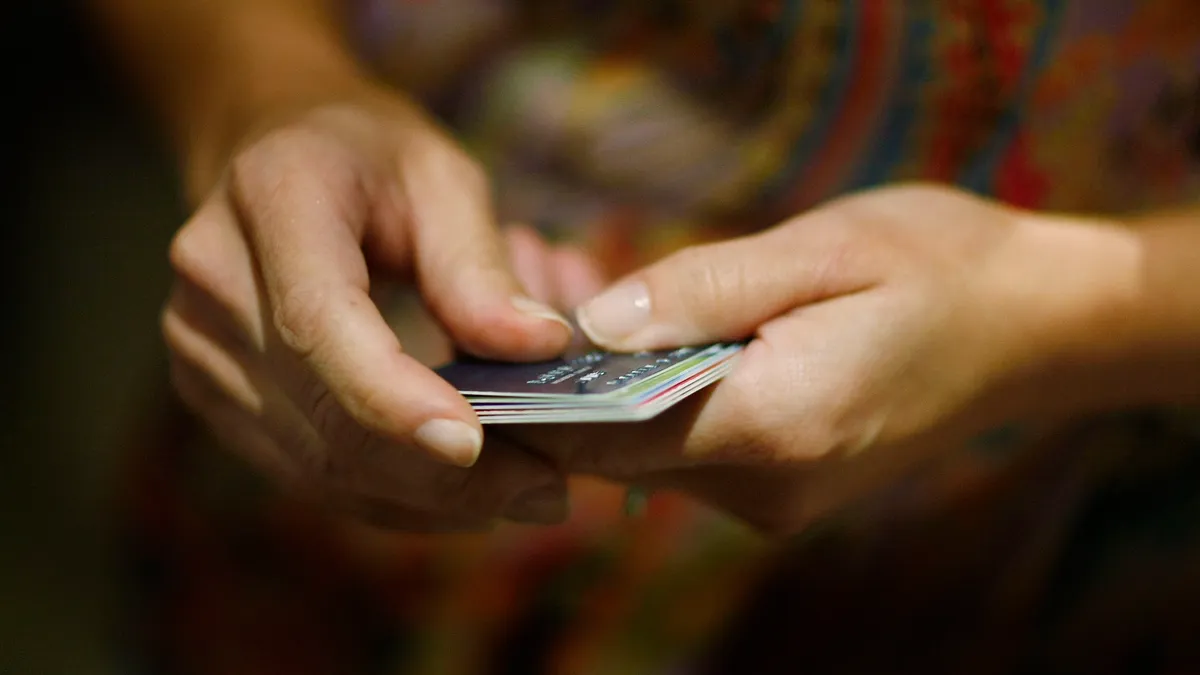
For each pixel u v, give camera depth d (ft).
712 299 1.85
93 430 5.36
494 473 1.81
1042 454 2.86
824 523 2.91
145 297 5.39
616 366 1.75
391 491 1.90
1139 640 2.87
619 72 3.15
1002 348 2.01
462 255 1.98
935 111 2.83
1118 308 2.09
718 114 3.06
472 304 1.89
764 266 1.86
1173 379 2.25
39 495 5.29
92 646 4.92
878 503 2.91
